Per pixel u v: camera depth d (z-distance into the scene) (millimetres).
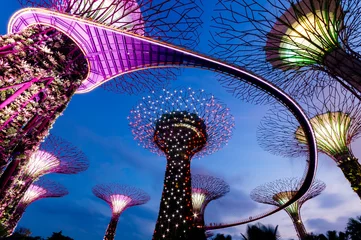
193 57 8656
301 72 5238
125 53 8359
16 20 6582
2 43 5328
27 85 5664
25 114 5688
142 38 7074
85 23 6305
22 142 6043
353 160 10531
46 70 6141
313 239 14797
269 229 7160
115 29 6645
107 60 8344
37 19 6500
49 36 6578
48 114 6324
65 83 6789
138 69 9203
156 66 9297
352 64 4023
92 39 7367
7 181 6184
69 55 7027
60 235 17859
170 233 11859
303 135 12297
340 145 10898
